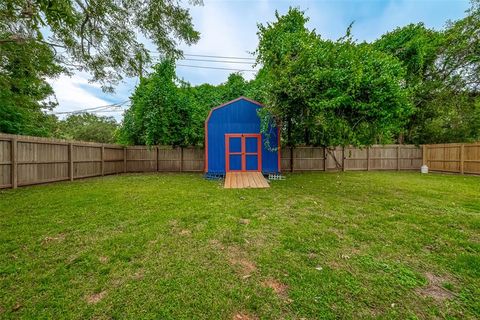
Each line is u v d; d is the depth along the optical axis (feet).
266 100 23.90
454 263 7.50
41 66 20.17
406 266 7.35
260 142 29.96
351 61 17.95
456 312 5.33
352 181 26.50
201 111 38.29
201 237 9.52
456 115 43.21
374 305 5.53
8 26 15.10
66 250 8.29
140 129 39.06
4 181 20.16
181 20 17.40
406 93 18.03
